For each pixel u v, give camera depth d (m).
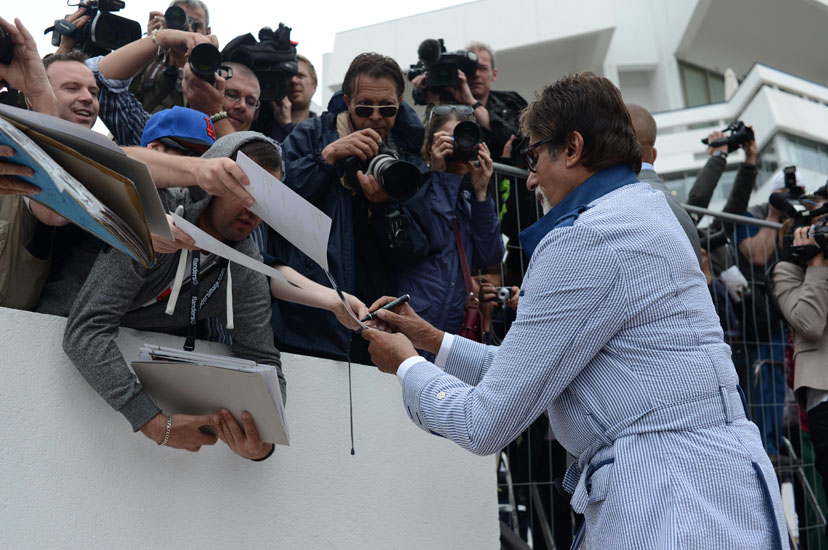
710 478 1.55
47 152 1.50
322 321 2.74
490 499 3.00
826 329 3.85
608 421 1.64
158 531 2.17
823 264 3.89
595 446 1.66
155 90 3.50
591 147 1.83
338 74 16.47
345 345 2.73
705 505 1.53
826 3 17.55
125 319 2.19
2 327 1.95
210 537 2.28
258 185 1.89
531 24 16.77
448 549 2.85
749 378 4.30
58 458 2.00
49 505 1.97
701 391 1.62
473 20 17.05
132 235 1.54
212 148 2.15
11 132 1.39
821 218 4.01
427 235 3.11
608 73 18.56
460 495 2.92
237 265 2.27
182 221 1.79
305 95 4.11
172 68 3.46
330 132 3.24
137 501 2.14
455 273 3.19
